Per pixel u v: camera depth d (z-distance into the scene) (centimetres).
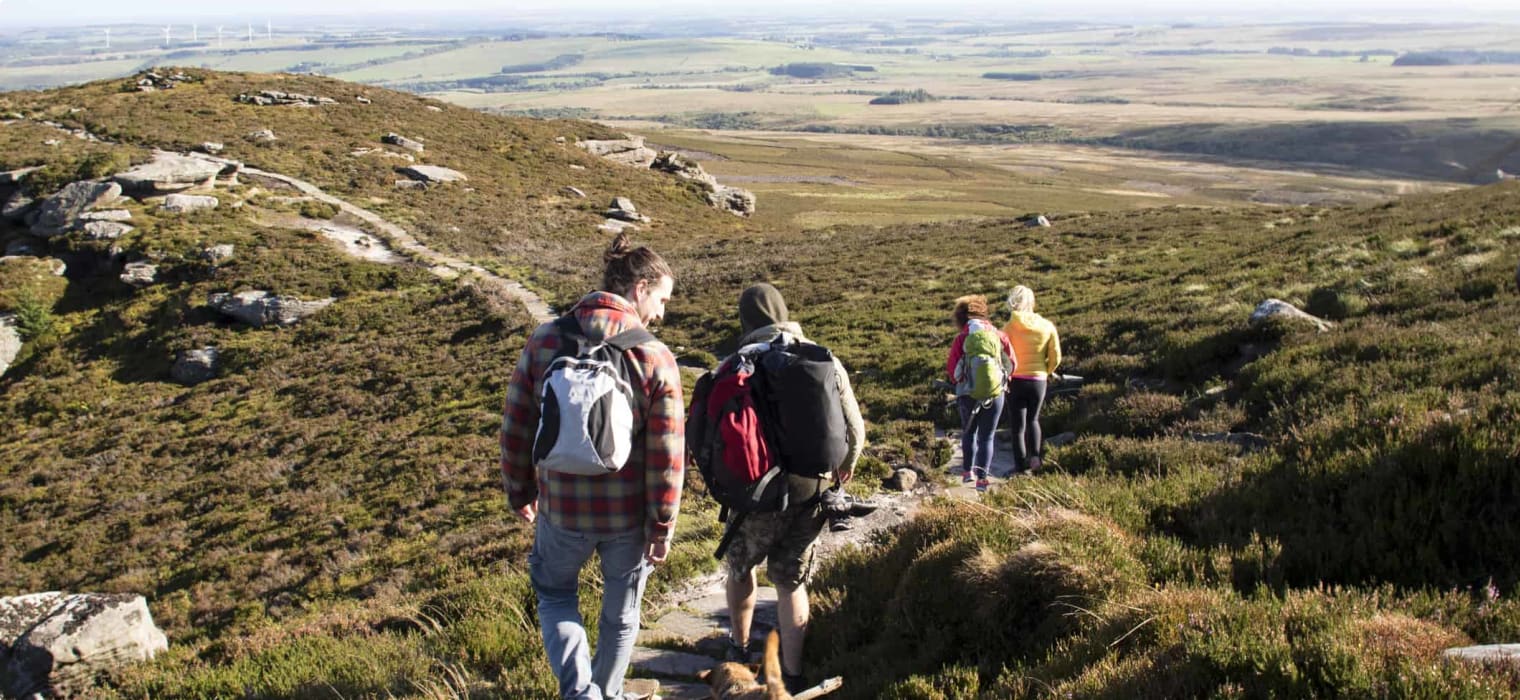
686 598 832
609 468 427
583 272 4497
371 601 1204
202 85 8000
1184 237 3572
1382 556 573
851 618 641
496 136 8044
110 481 2600
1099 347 1780
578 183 7356
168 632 1603
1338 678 384
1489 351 1082
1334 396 1089
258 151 6431
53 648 812
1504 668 373
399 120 7869
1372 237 2505
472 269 4497
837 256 4222
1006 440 1356
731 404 504
